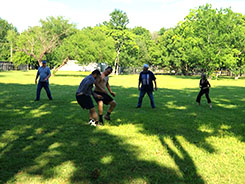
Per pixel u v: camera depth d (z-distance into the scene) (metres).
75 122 6.34
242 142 4.98
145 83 9.16
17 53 50.16
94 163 3.68
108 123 6.38
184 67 56.53
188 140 5.03
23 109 8.13
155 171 3.46
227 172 3.52
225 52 36.97
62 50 35.94
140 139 4.98
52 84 19.94
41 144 4.49
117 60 55.06
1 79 23.52
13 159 3.75
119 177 3.24
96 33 39.91
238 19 38.50
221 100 12.49
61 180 3.13
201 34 37.69
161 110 8.83
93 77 6.06
